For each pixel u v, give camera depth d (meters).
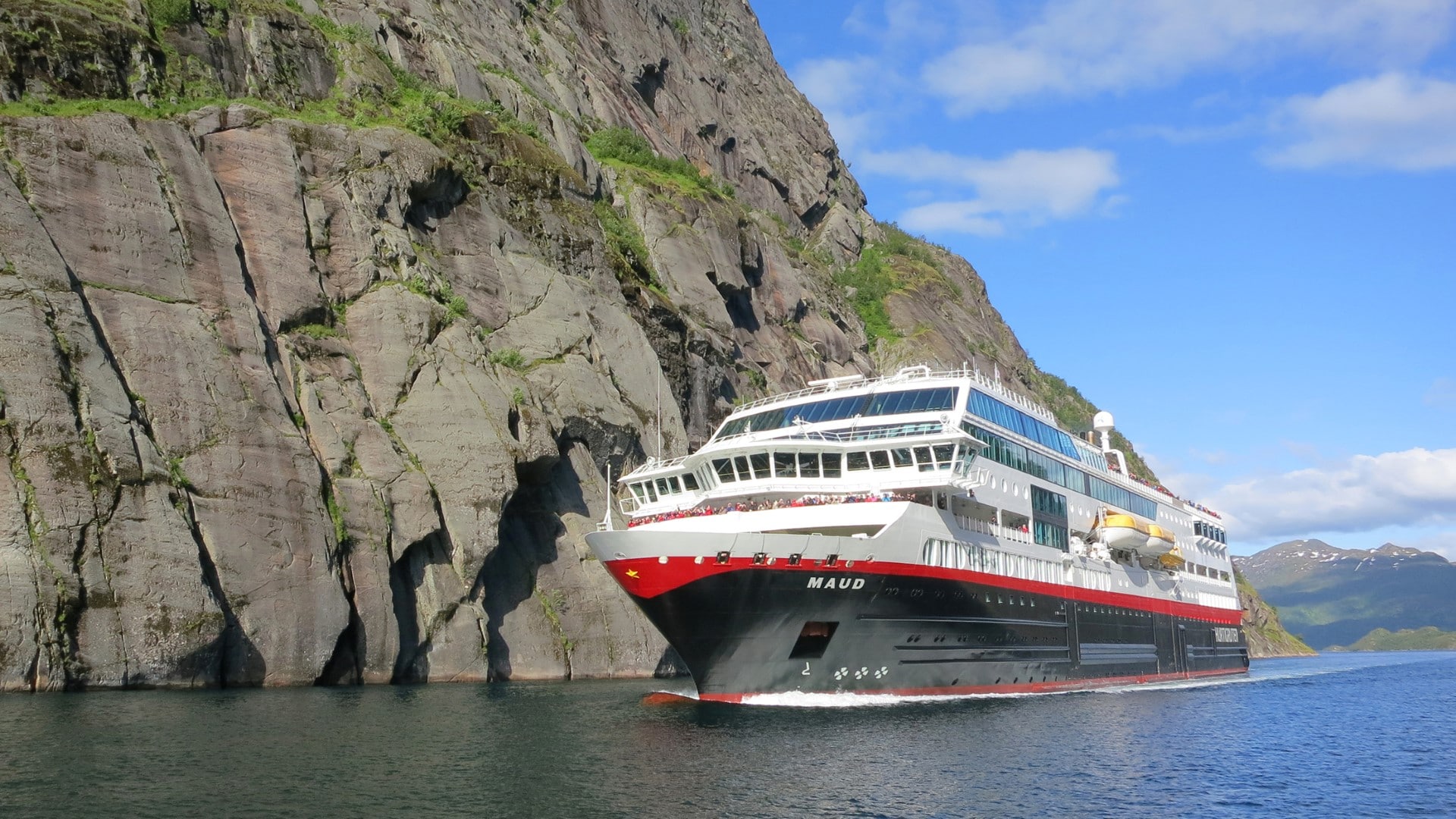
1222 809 31.92
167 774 29.84
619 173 104.88
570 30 126.62
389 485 59.41
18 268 48.25
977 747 38.34
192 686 48.75
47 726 36.00
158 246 55.00
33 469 45.81
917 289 163.12
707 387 92.25
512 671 64.19
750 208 144.62
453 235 73.06
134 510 48.12
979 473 52.22
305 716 41.00
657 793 30.28
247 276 59.97
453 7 104.25
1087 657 60.09
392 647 57.03
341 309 64.00
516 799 29.08
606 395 75.12
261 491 53.41
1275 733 47.00
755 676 46.62
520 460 64.81
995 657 52.75
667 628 45.59
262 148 63.47
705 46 161.50
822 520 47.19
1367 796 34.38
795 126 177.50
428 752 34.72
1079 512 62.12
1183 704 55.44
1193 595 76.50
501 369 68.62
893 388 53.59
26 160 51.94
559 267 80.25
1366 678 93.88
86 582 46.19
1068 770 35.56
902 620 47.78
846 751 36.75
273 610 52.34
